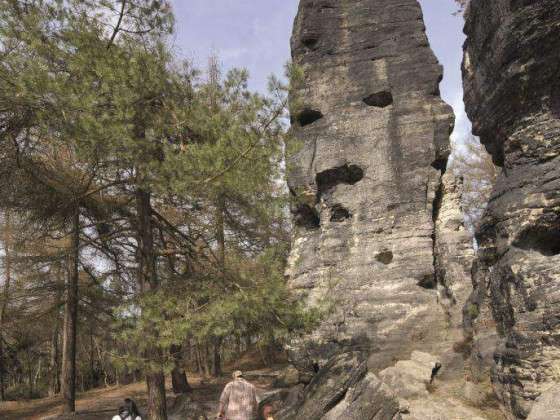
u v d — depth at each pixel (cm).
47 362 3606
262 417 1143
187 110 1112
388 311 1484
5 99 956
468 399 1116
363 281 1547
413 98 1686
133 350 1094
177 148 1095
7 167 1291
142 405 1923
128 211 1598
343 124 1703
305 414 984
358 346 1462
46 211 1550
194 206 1322
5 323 1858
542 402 807
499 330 1115
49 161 1463
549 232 964
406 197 1605
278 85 1073
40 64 959
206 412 1587
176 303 1036
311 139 1725
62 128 962
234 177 1018
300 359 1566
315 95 1756
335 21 1816
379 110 1698
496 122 1143
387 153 1652
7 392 3200
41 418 1839
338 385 985
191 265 1309
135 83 1046
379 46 1758
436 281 1572
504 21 977
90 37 1071
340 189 1677
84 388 3538
